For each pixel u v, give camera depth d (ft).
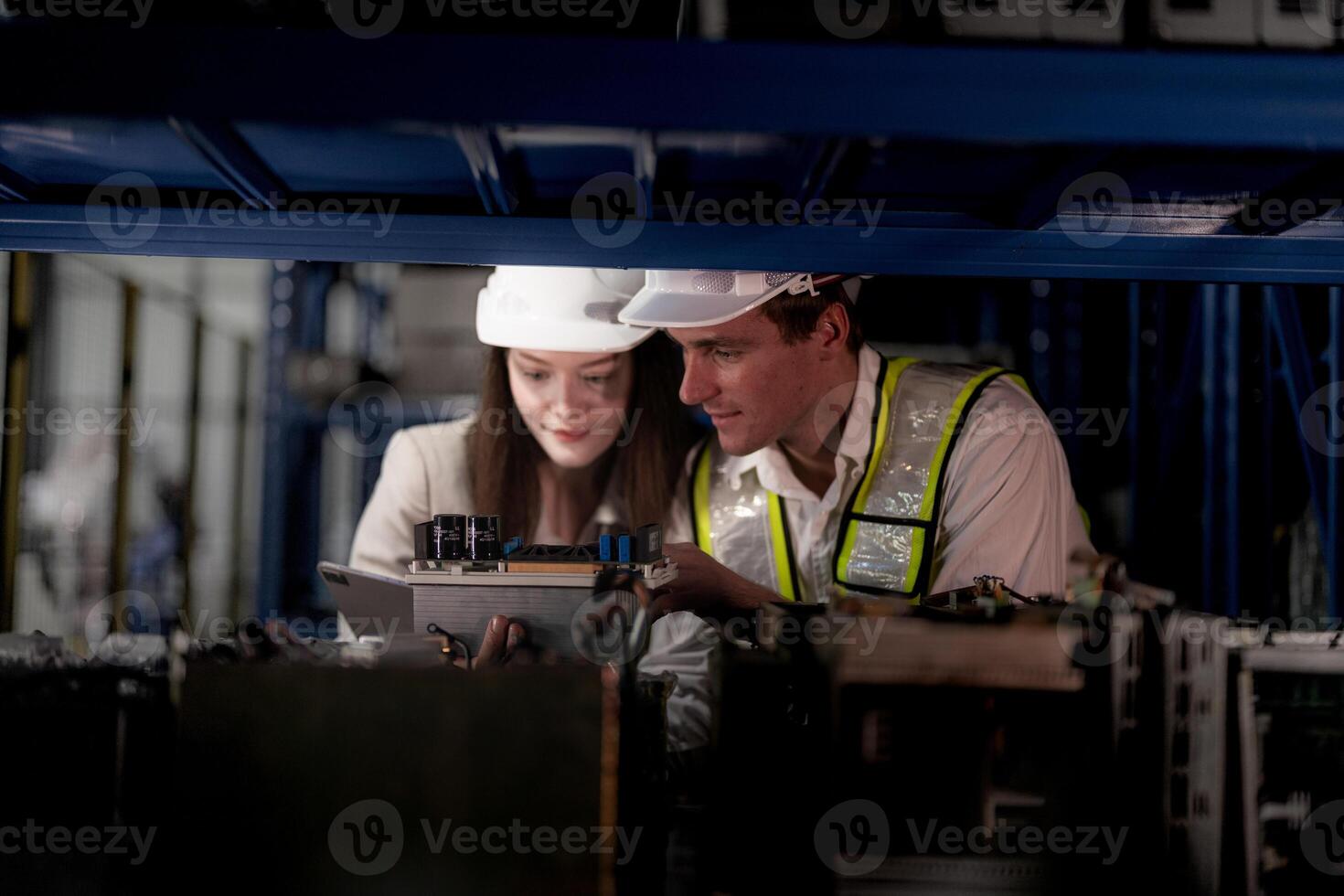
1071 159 4.78
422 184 5.52
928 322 9.51
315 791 3.60
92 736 3.96
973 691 4.01
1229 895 3.92
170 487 15.66
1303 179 5.17
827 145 4.60
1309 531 8.65
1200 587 9.09
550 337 7.98
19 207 5.62
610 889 3.57
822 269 5.79
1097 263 5.82
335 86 3.74
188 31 3.70
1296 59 3.76
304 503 10.86
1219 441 8.84
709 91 3.77
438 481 8.70
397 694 3.62
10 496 10.23
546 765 3.59
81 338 14.16
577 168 5.24
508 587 4.80
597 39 3.76
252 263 17.17
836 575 7.69
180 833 3.60
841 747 4.02
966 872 3.97
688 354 7.79
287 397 10.64
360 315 11.50
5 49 3.68
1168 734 3.98
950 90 3.77
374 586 5.13
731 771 4.12
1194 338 9.11
